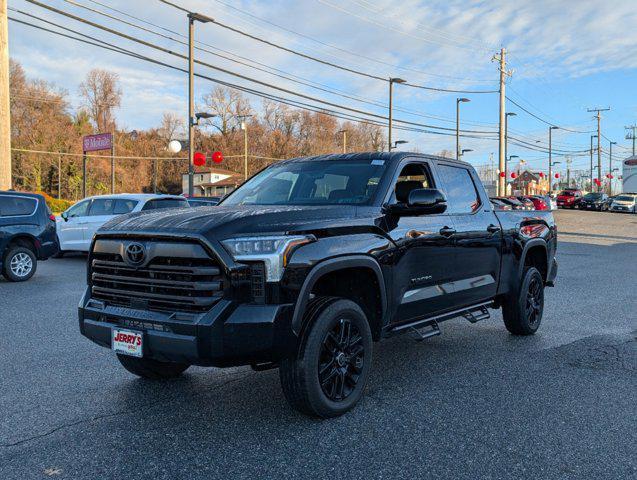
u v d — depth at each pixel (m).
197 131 99.56
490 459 3.29
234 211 3.84
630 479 3.06
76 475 3.08
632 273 12.20
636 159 49.88
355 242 3.98
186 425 3.78
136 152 95.50
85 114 83.19
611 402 4.25
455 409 4.09
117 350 3.72
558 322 7.25
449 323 7.22
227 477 3.06
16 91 77.06
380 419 3.89
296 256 3.55
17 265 10.62
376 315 4.30
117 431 3.68
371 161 4.81
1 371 5.00
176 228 3.56
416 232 4.60
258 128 99.19
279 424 3.80
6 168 13.82
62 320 7.15
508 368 5.16
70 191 70.75
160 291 3.60
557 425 3.80
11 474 3.09
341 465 3.20
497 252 5.80
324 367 3.82
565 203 54.34
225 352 3.37
